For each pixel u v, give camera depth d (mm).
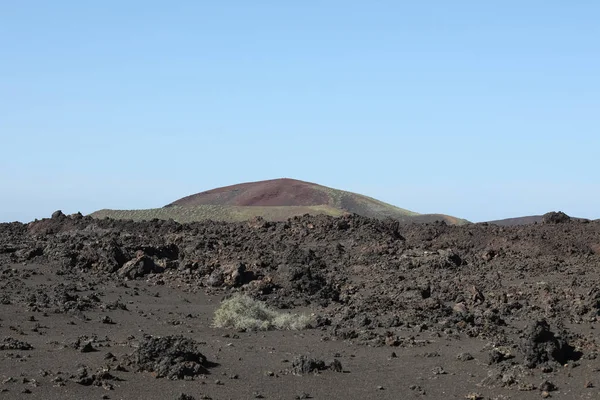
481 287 54094
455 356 32750
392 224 76812
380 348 35250
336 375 29781
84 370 27859
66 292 46438
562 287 52594
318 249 67875
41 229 75938
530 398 26422
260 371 30172
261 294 51031
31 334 35781
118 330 38156
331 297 51188
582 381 27953
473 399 26484
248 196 154375
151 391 26719
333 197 146875
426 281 56094
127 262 57125
